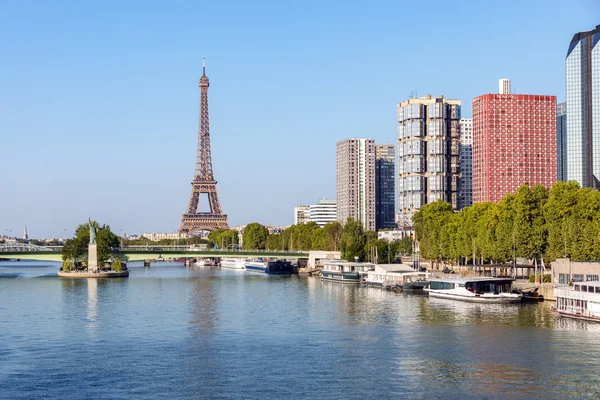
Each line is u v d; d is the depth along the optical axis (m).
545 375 152.75
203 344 189.25
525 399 137.88
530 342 183.38
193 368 163.38
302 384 149.50
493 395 140.38
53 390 147.62
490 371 156.50
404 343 185.88
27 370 163.00
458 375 154.00
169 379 154.62
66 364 168.12
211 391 145.75
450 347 179.88
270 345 186.75
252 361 169.12
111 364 167.88
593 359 164.88
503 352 173.00
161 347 186.12
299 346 185.00
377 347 181.75
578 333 194.50
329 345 185.50
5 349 184.75
